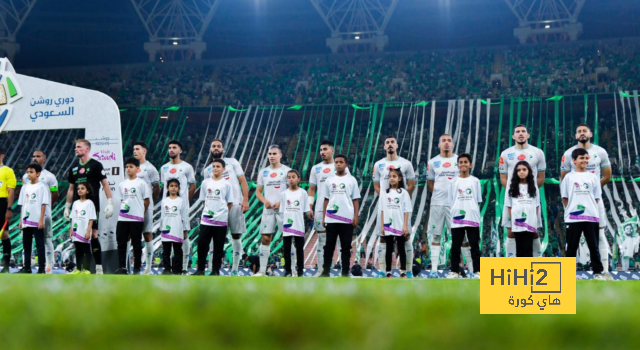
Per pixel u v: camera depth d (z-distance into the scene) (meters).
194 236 26.61
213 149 9.66
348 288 1.57
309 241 26.44
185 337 0.97
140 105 38.44
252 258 14.50
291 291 1.36
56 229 26.34
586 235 7.59
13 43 38.72
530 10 39.34
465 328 0.95
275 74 39.84
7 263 9.91
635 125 31.47
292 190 9.38
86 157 9.30
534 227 7.93
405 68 39.12
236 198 10.33
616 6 40.75
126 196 9.39
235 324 0.99
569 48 38.12
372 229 27.95
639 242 24.42
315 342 0.94
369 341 0.92
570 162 9.00
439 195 10.09
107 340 0.97
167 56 42.62
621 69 35.66
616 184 29.22
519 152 9.39
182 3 41.31
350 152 33.56
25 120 10.54
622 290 1.75
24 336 0.99
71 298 1.21
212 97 38.59
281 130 35.56
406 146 32.62
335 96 37.78
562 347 0.92
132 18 42.88
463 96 36.38
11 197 9.80
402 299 1.14
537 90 35.19
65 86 10.39
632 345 0.91
